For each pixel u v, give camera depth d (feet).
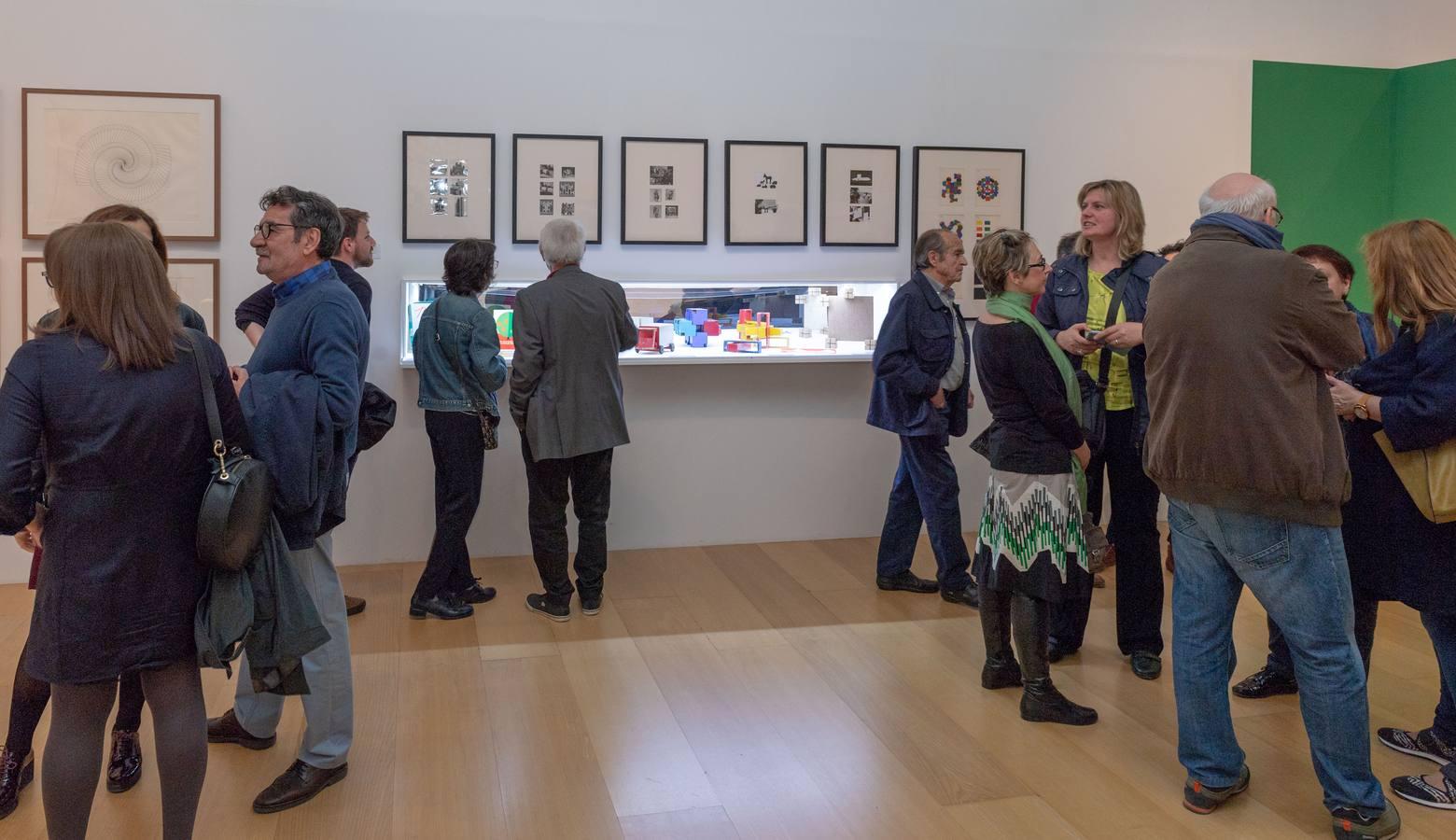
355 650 12.28
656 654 12.21
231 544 6.73
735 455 17.07
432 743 9.82
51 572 6.41
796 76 16.69
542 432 12.73
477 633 12.91
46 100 14.46
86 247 6.31
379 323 15.62
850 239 17.02
